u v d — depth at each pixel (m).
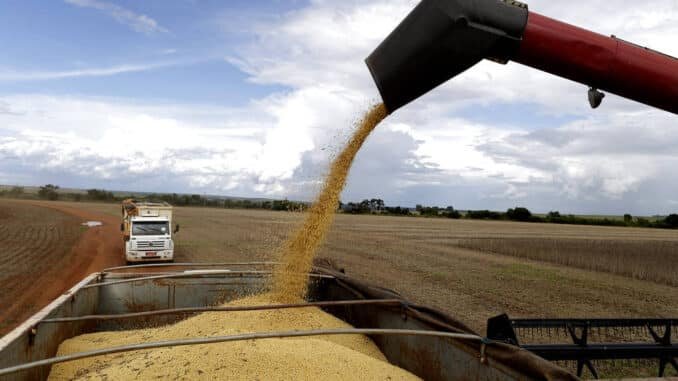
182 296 7.63
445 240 35.56
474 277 17.70
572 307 12.76
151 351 4.91
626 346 5.89
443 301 13.12
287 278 6.45
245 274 7.80
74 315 6.21
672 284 17.41
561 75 3.19
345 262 21.28
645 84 3.06
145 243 19.19
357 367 4.52
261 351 4.42
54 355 5.44
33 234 30.84
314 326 5.99
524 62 3.21
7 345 4.03
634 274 19.33
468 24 3.08
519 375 3.53
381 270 19.03
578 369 5.84
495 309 12.21
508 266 21.42
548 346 5.73
